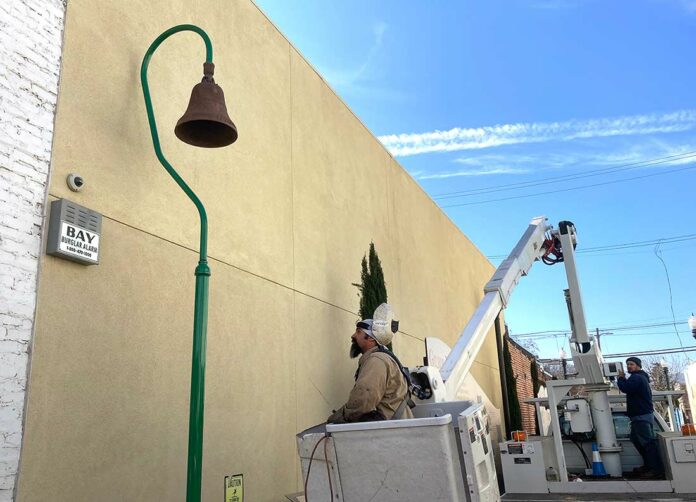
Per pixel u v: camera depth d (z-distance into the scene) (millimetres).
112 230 4340
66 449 3729
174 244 4969
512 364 18328
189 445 3734
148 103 4527
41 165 3826
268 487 5707
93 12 4461
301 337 6809
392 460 3400
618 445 9977
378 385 4359
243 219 6020
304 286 7082
